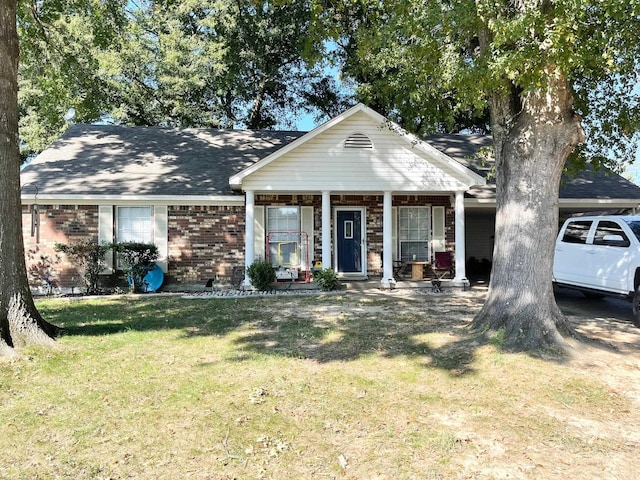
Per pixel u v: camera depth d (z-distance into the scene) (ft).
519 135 21.36
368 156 44.16
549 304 21.04
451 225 50.72
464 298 37.83
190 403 14.85
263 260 47.44
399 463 11.34
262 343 22.39
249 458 11.55
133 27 57.67
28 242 42.27
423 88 28.48
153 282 42.80
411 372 17.84
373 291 42.29
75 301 36.68
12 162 20.17
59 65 40.24
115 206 43.88
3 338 19.20
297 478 10.70
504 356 19.15
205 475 10.80
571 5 16.34
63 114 61.41
